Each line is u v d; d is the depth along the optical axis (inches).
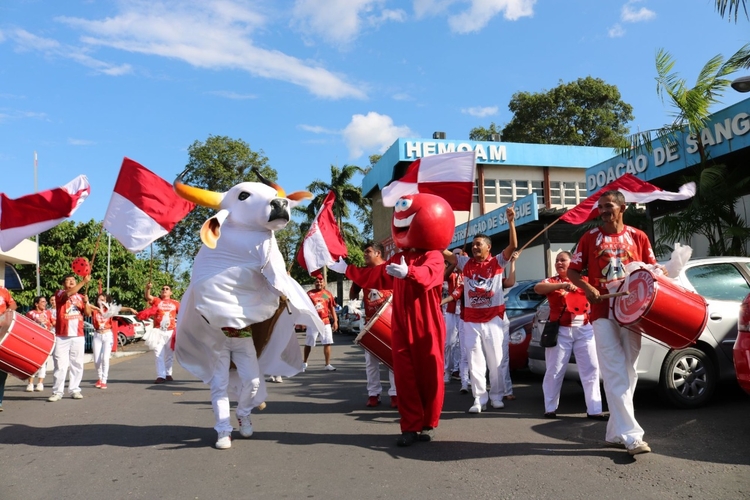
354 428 242.8
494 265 276.1
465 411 275.1
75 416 288.7
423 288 203.2
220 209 219.3
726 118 437.4
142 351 866.1
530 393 322.3
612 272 188.9
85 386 421.4
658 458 181.2
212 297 205.0
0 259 765.3
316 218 251.3
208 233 197.6
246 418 227.9
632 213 519.5
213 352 217.0
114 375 498.9
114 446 219.8
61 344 348.2
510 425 238.8
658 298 176.1
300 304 216.7
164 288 456.1
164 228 235.6
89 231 1077.8
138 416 284.4
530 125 1422.2
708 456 181.6
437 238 212.5
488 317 275.0
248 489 165.9
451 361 396.2
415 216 211.9
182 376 478.0
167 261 1323.8
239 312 206.8
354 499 155.3
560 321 253.0
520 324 366.0
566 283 252.8
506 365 296.2
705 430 213.6
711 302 260.1
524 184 1221.1
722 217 424.2
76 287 352.2
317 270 245.4
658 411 248.8
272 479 174.2
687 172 494.3
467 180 273.0
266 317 215.8
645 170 524.1
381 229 1360.7
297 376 442.6
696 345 256.7
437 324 214.2
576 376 263.3
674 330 179.2
